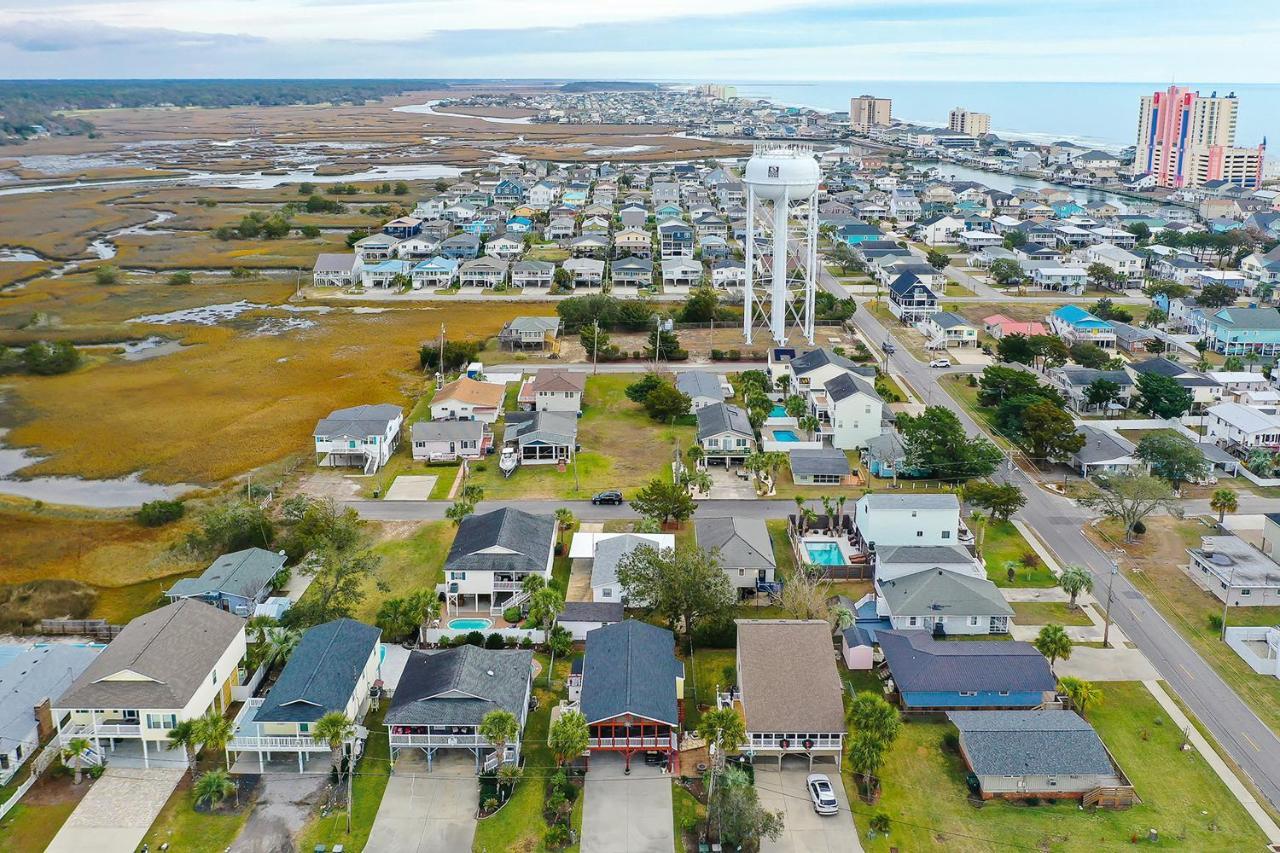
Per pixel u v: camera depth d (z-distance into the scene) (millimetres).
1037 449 106250
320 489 100000
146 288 195375
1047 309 174875
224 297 188375
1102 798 55375
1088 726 58938
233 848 52344
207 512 92625
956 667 64125
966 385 133375
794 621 64812
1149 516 93438
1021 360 138000
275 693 59219
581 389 121438
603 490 99438
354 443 105438
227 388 133375
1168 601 77688
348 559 78812
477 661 62906
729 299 182125
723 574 73562
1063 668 68438
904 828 53812
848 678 67562
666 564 72188
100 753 58625
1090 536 89250
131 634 63562
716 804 52344
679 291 190875
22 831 53344
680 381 128000
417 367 141500
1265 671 68125
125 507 96438
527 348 151250
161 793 56406
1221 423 110188
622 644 64625
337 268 196625
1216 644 71688
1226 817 54406
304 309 178875
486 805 55250
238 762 59062
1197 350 146125
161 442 113688
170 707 57875
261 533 84812
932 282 183375
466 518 86875
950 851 52188
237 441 113562
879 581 78875
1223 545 83188
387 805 55750
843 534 88188
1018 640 71812
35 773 57344
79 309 178000
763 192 141625
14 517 93625
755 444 107312
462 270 194750
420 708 58625
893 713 57844
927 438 101188
